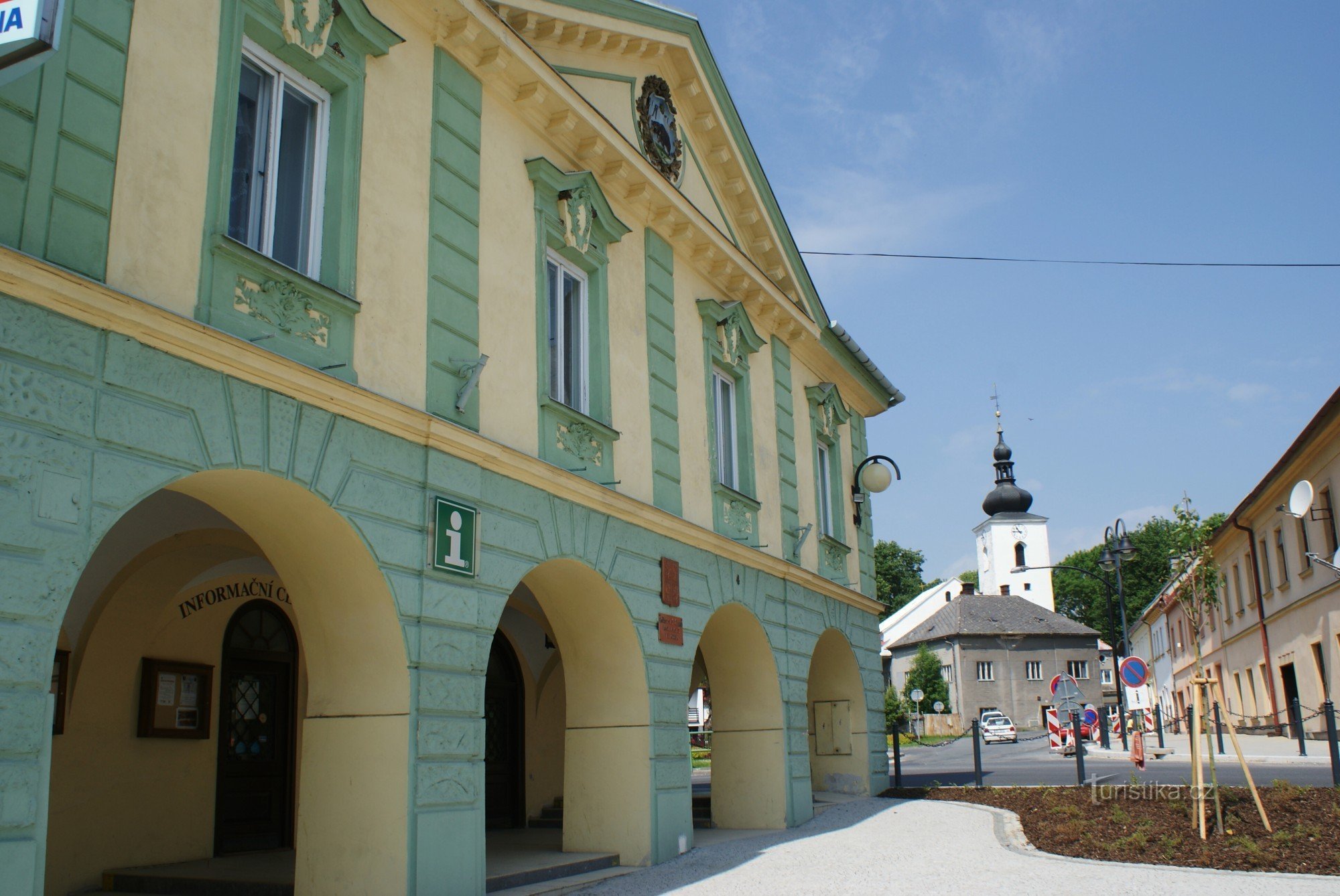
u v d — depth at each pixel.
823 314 19.02
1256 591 36.84
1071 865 10.79
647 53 14.10
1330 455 27.98
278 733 12.95
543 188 11.55
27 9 5.46
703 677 23.61
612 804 11.97
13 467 5.96
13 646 5.82
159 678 11.32
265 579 12.55
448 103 10.34
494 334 10.43
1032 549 90.81
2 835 5.63
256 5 8.15
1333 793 14.23
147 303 6.71
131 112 7.01
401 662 8.68
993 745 50.66
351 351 8.58
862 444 21.91
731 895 9.75
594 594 11.88
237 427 7.39
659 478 13.14
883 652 82.00
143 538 10.21
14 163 6.27
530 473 10.49
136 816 10.95
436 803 8.68
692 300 14.87
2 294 6.05
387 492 8.73
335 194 8.80
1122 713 34.59
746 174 16.28
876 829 14.53
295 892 8.71
